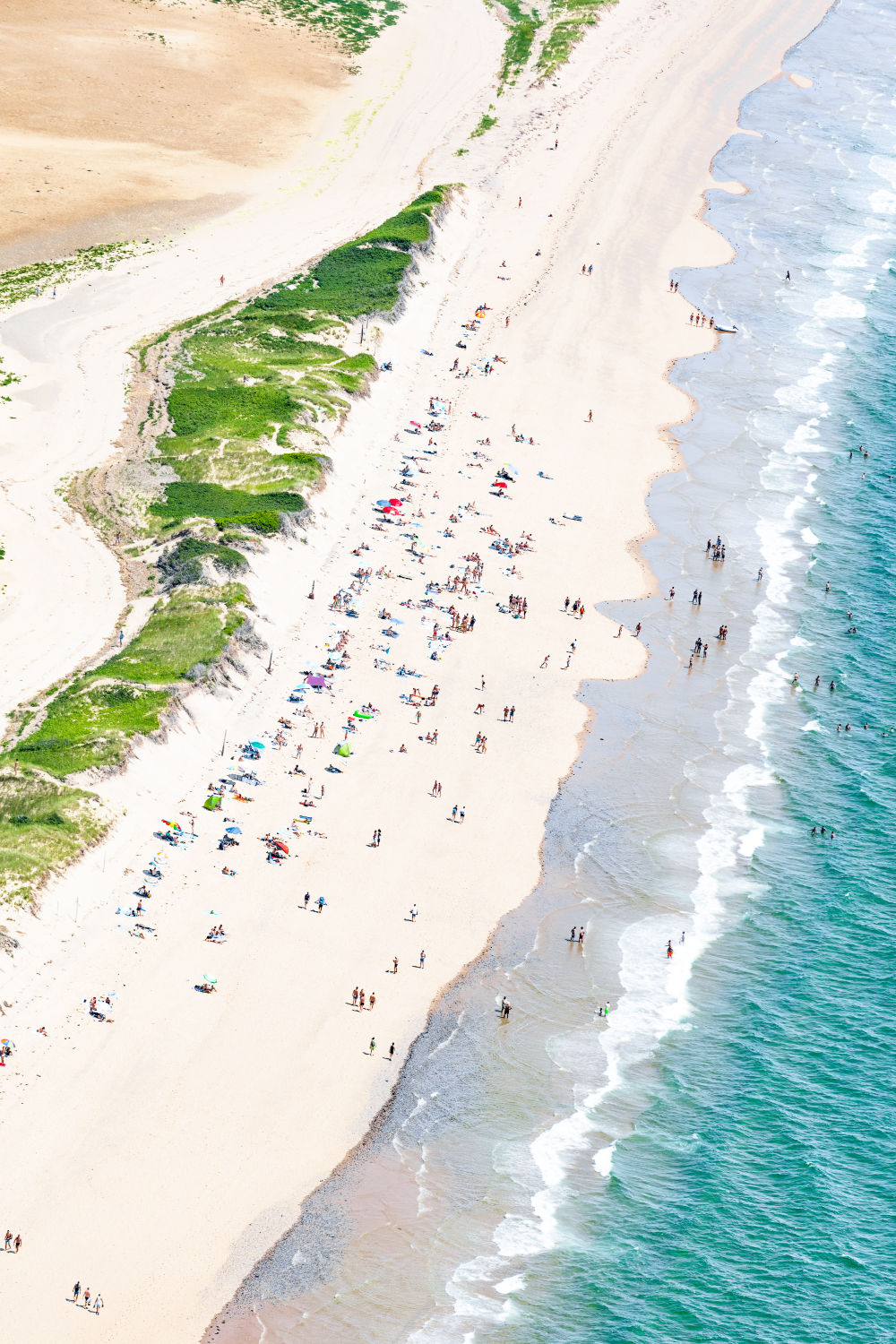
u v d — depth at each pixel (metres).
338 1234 55.78
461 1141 60.31
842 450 116.75
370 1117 60.81
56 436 104.94
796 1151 61.03
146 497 99.19
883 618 97.62
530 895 73.19
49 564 92.12
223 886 71.00
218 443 105.38
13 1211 54.66
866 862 77.31
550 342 127.38
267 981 66.25
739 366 127.38
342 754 80.38
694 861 76.56
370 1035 64.38
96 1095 59.72
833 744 86.12
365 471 107.69
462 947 69.69
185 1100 60.06
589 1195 58.59
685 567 101.31
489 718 85.25
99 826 71.75
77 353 115.12
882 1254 56.94
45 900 67.31
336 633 90.50
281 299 125.75
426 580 96.62
